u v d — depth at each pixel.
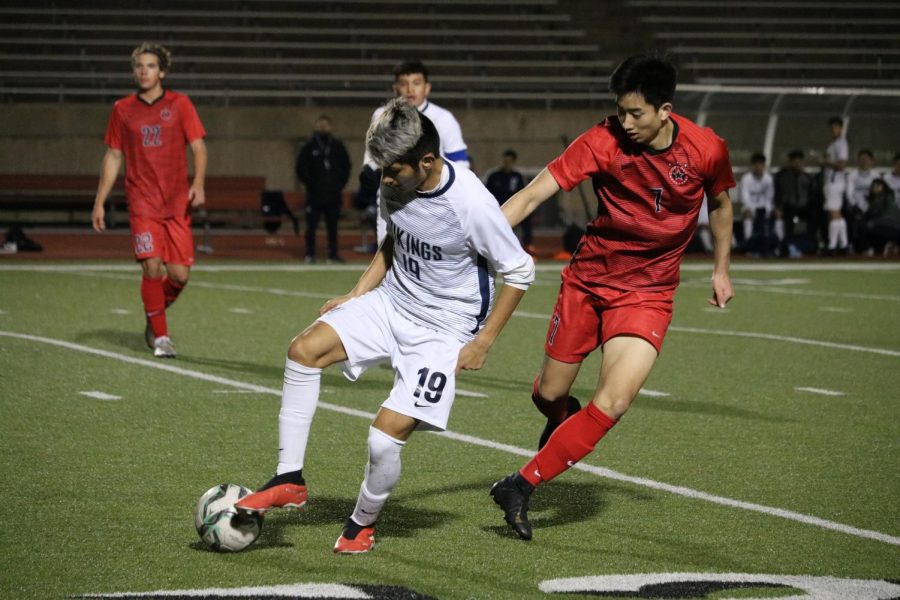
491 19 94.00
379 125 12.34
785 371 27.61
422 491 16.36
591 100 88.06
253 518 13.29
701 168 13.97
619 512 15.41
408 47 90.62
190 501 15.45
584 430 13.77
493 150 84.19
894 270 58.75
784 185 67.75
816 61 95.50
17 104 78.44
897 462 18.55
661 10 97.25
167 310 37.22
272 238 76.06
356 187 82.19
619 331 14.16
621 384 13.80
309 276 50.94
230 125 81.06
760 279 53.25
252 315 36.38
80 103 80.94
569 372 14.99
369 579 12.44
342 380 25.30
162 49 27.33
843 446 19.67
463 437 19.94
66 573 12.46
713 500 16.06
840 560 13.42
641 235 14.23
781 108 70.75
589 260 14.69
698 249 69.44
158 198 27.41
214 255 63.72
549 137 84.75
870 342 32.84
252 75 83.75
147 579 12.30
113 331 31.78
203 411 21.50
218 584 12.16
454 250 13.15
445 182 12.80
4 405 21.62
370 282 14.36
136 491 15.91
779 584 12.48
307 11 92.69
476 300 13.55
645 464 18.19
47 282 45.31
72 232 75.56
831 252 68.00
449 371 13.30
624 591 12.19
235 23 90.56
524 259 13.13
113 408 21.59
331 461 17.95
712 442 19.84
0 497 15.49
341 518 14.88
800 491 16.62
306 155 58.06
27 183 73.38
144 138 27.23
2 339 29.64
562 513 15.34
